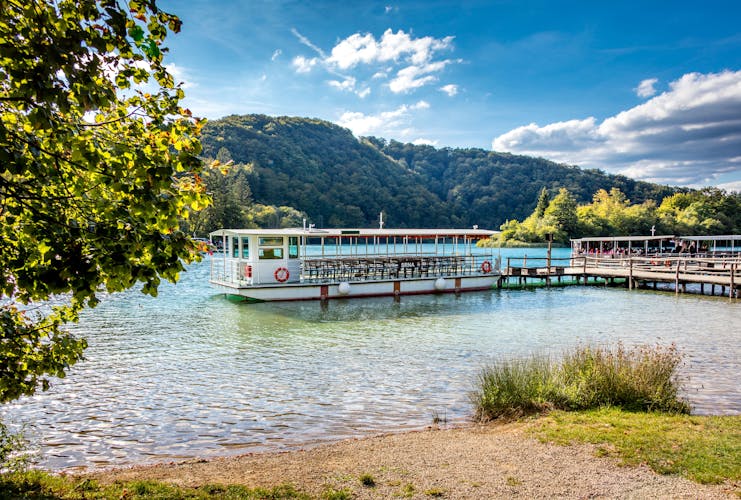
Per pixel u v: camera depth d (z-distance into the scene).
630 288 31.22
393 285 25.92
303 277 24.36
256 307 21.95
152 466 6.45
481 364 12.40
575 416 7.86
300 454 6.80
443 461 6.20
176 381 10.88
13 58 2.88
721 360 12.86
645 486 5.20
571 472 5.64
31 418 8.65
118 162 3.57
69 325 17.58
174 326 17.56
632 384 8.66
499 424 8.05
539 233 89.38
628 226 93.94
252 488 5.30
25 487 4.98
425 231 28.48
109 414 8.87
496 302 24.75
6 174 3.90
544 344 15.02
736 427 7.08
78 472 6.54
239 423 8.46
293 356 13.23
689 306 23.89
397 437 7.48
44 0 3.22
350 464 6.22
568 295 28.19
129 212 3.70
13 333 4.51
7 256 3.90
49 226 3.48
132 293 26.72
